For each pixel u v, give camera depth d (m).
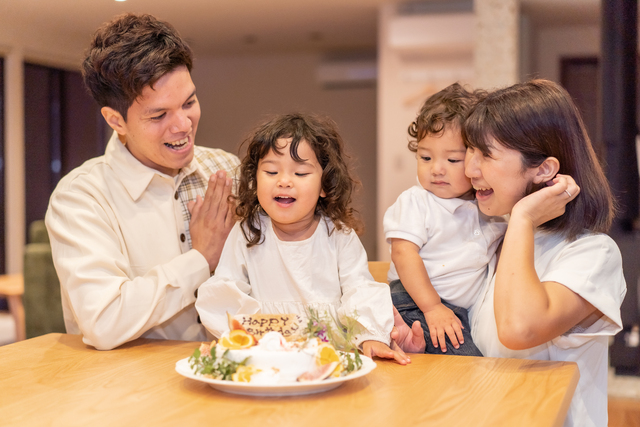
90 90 1.39
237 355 0.91
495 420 0.82
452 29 5.53
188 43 1.43
